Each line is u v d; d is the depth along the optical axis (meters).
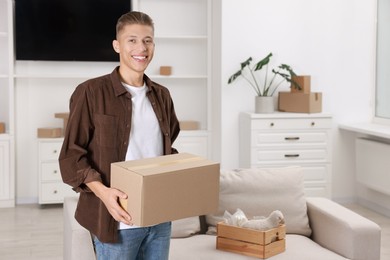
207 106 5.75
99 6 5.55
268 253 2.54
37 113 5.61
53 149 5.32
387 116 5.37
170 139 2.04
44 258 3.91
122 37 1.82
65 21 5.49
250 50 5.30
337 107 5.52
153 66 5.83
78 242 2.34
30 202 5.64
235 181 2.93
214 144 5.63
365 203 5.47
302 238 2.88
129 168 1.67
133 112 1.85
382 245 4.18
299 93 5.09
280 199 2.93
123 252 1.80
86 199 1.84
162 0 5.80
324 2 5.41
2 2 5.42
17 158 5.59
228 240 2.61
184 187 1.69
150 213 1.62
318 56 5.44
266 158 4.97
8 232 4.56
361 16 5.48
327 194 5.08
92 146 1.82
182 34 5.87
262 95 5.23
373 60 5.53
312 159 5.04
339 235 2.72
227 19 5.24
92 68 5.72
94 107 1.79
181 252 2.60
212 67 5.70
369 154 5.18
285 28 5.36
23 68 5.56
